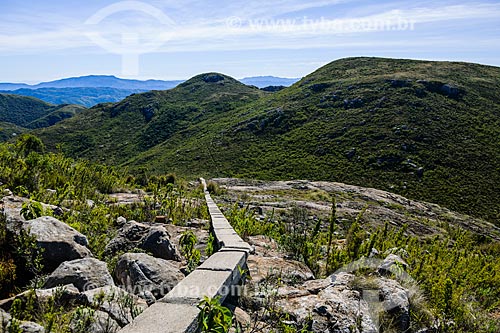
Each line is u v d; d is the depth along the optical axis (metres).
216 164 65.19
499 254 10.80
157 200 11.76
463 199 44.00
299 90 91.75
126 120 126.69
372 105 70.06
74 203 8.73
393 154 54.12
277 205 17.16
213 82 160.62
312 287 4.66
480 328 4.36
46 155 13.47
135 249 5.82
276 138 70.44
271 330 3.54
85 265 4.25
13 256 4.57
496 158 51.47
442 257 6.71
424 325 4.29
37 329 2.82
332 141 62.09
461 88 71.12
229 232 6.48
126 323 3.35
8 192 8.03
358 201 24.64
